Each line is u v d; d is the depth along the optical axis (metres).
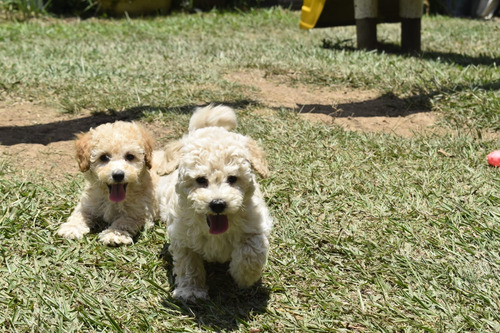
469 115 2.20
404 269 1.54
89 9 4.75
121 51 3.22
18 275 1.52
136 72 2.74
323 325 1.41
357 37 3.31
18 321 1.41
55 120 2.27
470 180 1.84
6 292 1.47
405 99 2.36
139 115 2.27
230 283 1.53
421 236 1.63
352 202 1.76
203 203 1.38
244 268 1.44
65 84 2.55
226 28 4.18
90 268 1.56
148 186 1.73
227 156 1.41
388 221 1.69
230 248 1.47
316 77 2.68
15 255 1.58
